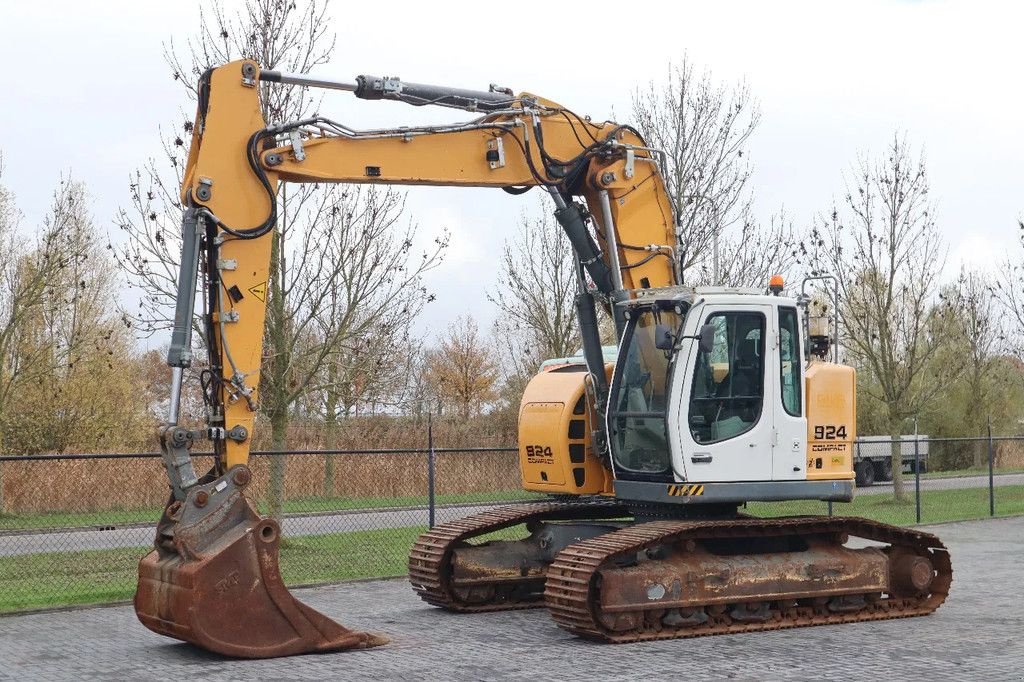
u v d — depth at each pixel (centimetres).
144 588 1014
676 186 2155
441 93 1134
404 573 1544
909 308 3134
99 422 2980
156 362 4278
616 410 1191
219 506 984
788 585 1150
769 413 1164
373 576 1508
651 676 905
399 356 2756
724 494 1141
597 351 1232
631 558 1130
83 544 1855
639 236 1234
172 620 977
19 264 2639
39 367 2706
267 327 1748
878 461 3784
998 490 3253
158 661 973
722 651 1017
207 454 1254
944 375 3316
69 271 2930
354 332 1764
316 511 2048
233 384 1011
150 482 2330
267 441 2498
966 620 1186
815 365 1227
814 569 1165
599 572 1070
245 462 1011
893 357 2795
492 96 1170
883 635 1099
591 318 1235
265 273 1041
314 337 1898
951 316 3133
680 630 1099
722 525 1127
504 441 3102
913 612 1212
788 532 1178
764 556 1163
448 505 2214
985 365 4488
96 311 3056
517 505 1386
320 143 1077
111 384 3088
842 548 1222
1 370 2483
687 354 1132
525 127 1176
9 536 1947
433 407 4072
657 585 1083
